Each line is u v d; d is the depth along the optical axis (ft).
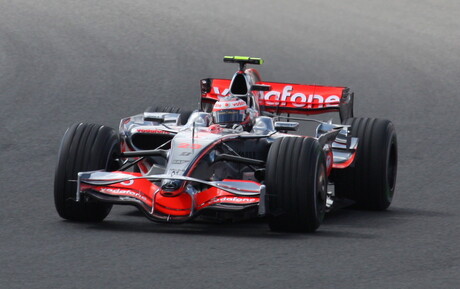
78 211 103.65
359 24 363.76
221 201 97.35
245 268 84.12
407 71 278.26
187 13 364.99
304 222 100.63
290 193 99.55
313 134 188.75
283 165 100.07
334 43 321.93
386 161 122.83
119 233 98.94
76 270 82.17
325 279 81.30
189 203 98.43
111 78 244.01
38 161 149.89
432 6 416.05
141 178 97.09
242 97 116.37
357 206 125.39
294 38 327.06
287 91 135.33
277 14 375.04
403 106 226.17
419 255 92.38
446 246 97.45
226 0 400.88
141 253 89.04
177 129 112.37
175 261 86.02
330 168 116.26
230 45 306.76
